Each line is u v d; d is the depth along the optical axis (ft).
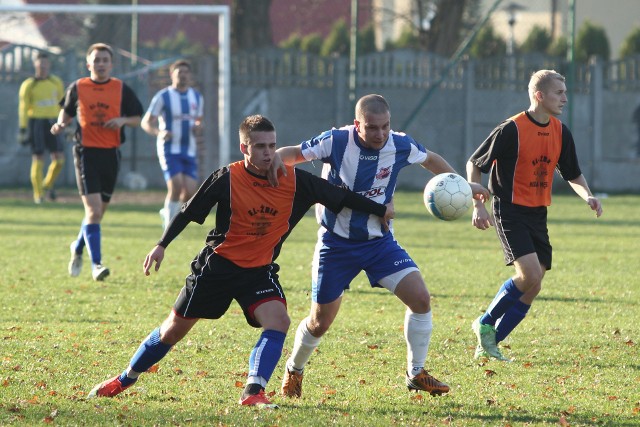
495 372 49.24
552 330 60.44
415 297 43.06
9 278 78.79
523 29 278.26
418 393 44.73
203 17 238.89
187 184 103.50
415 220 133.80
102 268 78.54
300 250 99.60
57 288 74.49
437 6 214.48
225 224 41.11
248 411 39.63
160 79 177.47
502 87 183.83
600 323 62.85
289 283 78.74
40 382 45.16
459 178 47.06
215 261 41.04
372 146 43.80
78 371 48.03
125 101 82.58
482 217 51.75
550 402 43.04
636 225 128.57
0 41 186.91
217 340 56.13
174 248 100.07
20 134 146.72
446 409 41.63
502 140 52.60
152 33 237.66
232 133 181.88
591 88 184.44
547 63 184.03
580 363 51.42
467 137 183.21
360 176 44.60
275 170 40.37
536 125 52.80
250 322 42.27
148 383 45.75
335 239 44.19
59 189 173.06
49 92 147.54
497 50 228.02
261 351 40.45
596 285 79.46
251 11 210.18
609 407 42.19
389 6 280.51
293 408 41.14
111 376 47.19
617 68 184.85
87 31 219.41
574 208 153.17
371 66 181.47
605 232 120.26
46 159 178.81
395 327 60.75
